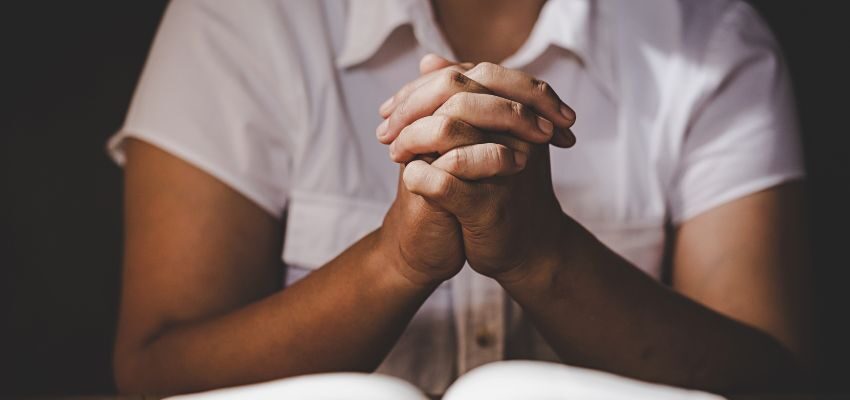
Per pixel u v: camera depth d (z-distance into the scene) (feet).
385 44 3.18
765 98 3.34
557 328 2.42
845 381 5.59
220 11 3.06
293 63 3.04
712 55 3.34
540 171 2.13
